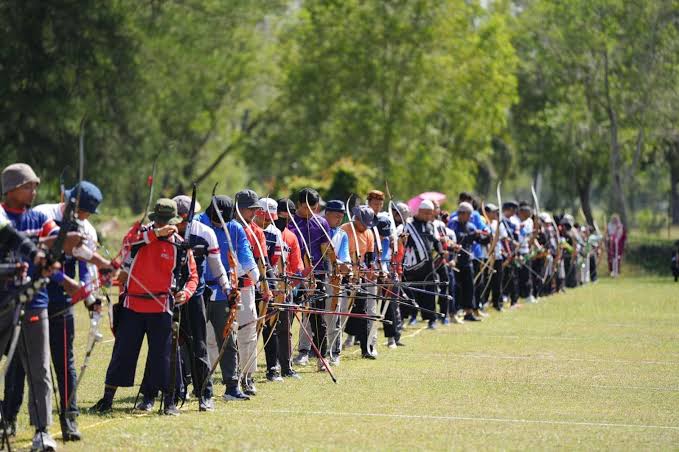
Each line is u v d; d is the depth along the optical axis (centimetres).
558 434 3653
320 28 18200
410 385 4759
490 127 18638
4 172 3319
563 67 18875
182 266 3941
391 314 6222
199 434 3559
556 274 11675
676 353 6047
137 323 3916
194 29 15612
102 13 13150
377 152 18075
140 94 13925
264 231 4912
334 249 5344
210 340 4506
